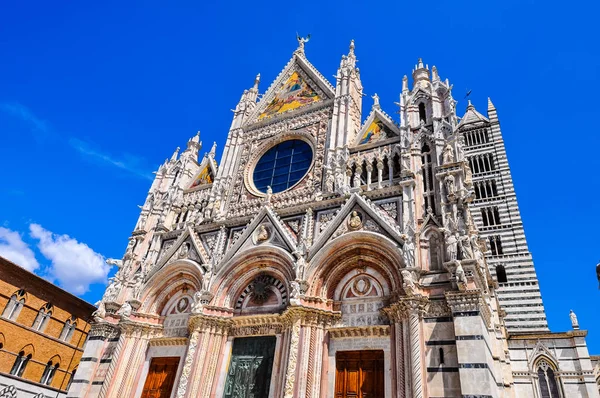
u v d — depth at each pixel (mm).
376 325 24484
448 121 30797
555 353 38906
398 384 21359
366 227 27656
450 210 25812
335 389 23984
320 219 30391
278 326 27781
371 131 35156
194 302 29922
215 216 36000
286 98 43562
